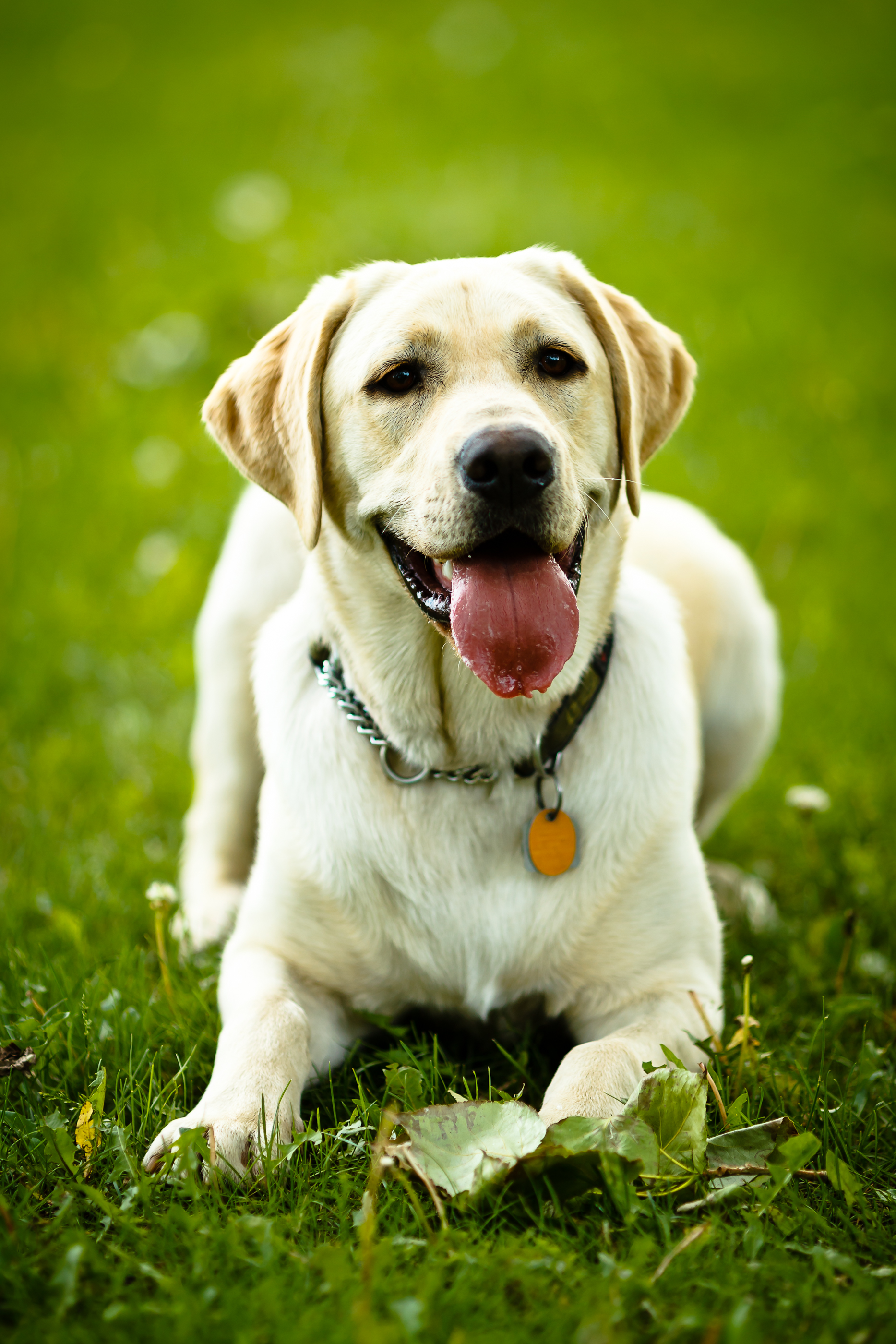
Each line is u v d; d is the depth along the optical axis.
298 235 9.27
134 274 8.83
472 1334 1.67
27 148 12.16
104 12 17.89
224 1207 1.98
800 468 6.44
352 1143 2.12
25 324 8.12
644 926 2.62
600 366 2.69
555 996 2.66
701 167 11.47
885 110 12.73
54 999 2.68
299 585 3.48
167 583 5.29
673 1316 1.73
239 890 3.45
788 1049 2.51
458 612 2.34
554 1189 1.96
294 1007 2.45
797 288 8.73
